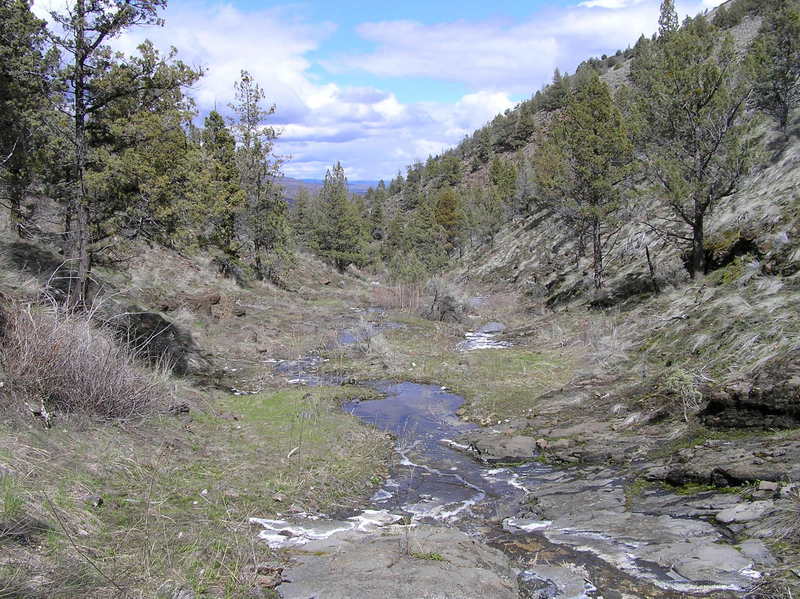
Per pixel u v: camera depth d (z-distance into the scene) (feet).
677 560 14.90
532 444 30.96
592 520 19.19
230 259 99.71
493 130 374.02
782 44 71.87
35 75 35.78
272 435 29.73
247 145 112.78
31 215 53.26
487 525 20.22
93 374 22.84
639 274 72.74
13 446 16.56
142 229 41.29
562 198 83.71
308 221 207.10
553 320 74.69
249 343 61.26
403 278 139.44
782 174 58.70
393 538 15.78
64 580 11.16
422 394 45.34
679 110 54.85
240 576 13.30
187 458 22.76
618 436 29.81
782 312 35.60
